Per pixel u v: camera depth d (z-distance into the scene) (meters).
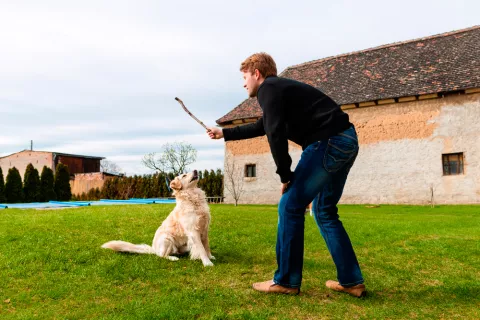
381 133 19.67
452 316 2.89
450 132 18.09
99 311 3.06
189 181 4.86
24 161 45.91
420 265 4.45
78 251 5.02
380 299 3.27
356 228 7.43
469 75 18.02
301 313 2.96
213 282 3.81
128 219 7.71
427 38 22.00
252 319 2.84
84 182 32.06
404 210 15.88
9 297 3.44
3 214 9.53
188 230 4.73
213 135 4.05
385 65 21.67
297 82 3.18
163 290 3.58
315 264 4.47
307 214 11.17
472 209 15.15
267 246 5.70
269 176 22.48
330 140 3.05
